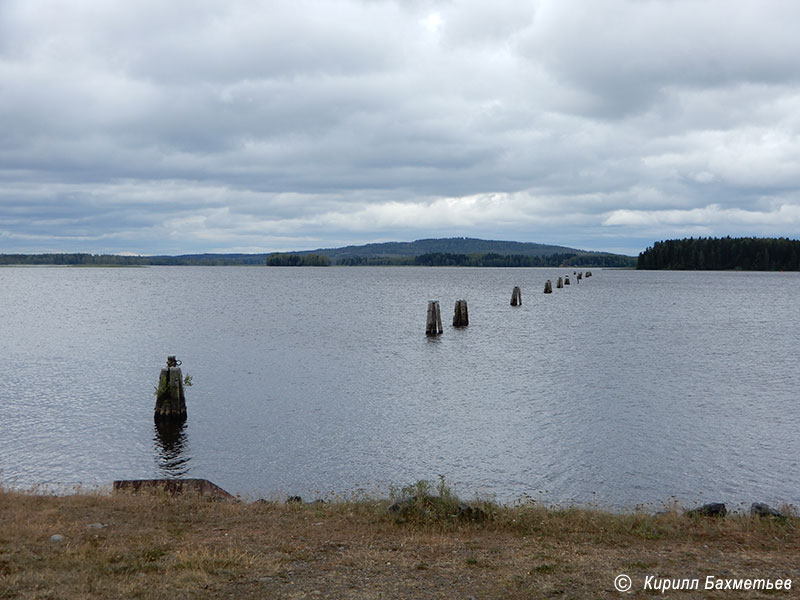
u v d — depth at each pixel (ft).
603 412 87.45
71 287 470.39
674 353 140.87
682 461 67.46
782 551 37.37
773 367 122.83
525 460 67.92
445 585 31.53
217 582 31.32
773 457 68.74
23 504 44.86
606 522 42.42
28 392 99.30
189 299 328.49
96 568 32.63
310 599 29.66
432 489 57.52
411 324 203.00
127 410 88.58
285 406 91.09
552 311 256.11
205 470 65.67
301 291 416.46
